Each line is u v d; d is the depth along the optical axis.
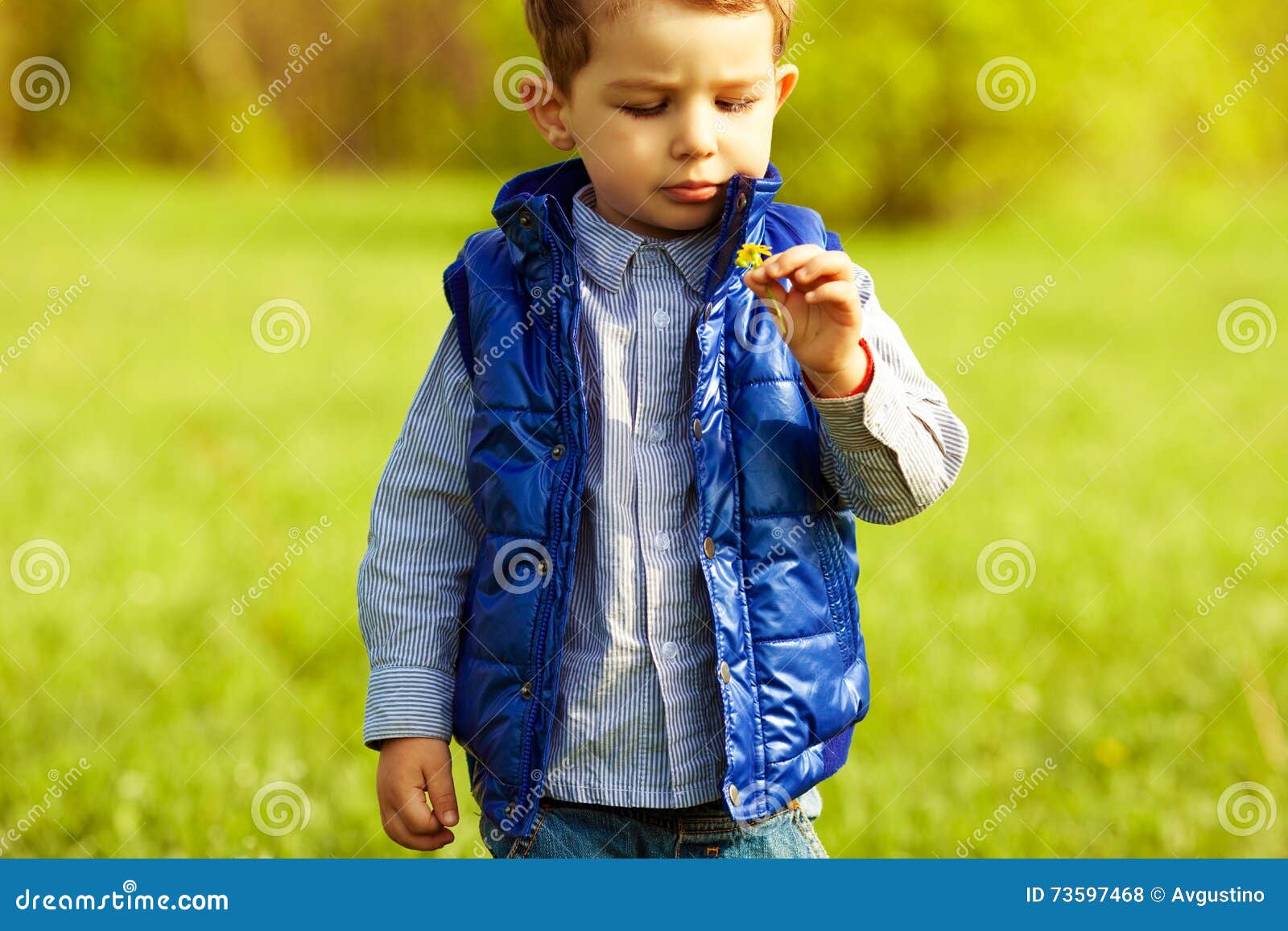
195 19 23.72
